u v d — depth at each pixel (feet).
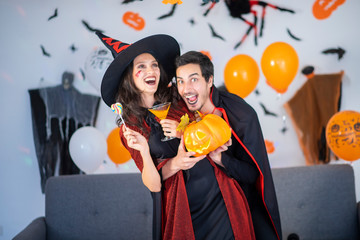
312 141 11.54
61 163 11.37
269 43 11.74
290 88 11.71
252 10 11.70
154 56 6.13
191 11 11.74
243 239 5.62
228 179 5.77
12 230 11.84
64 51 11.73
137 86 6.13
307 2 11.69
